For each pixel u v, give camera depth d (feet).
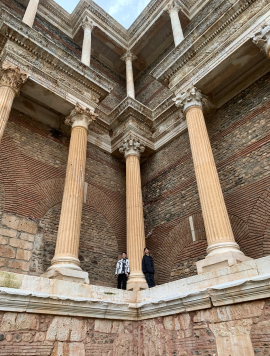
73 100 37.45
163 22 54.34
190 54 36.22
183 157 41.86
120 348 23.12
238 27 32.42
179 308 22.12
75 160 33.71
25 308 19.22
